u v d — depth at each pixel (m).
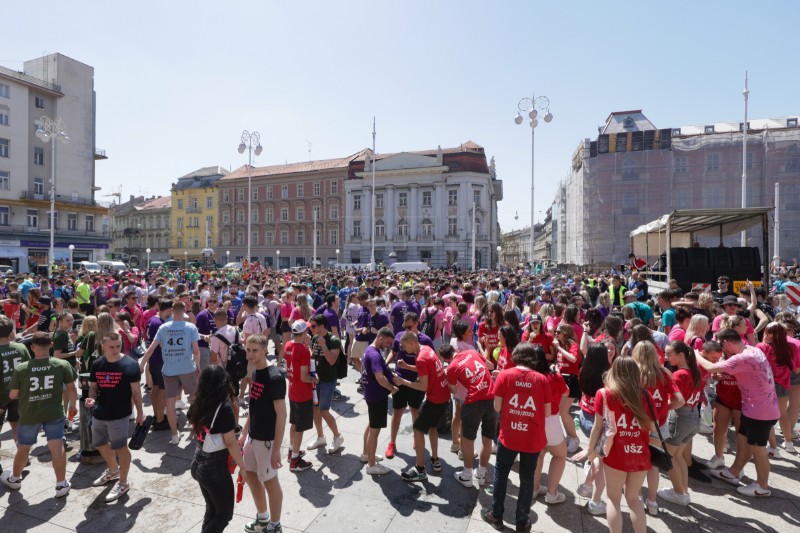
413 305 9.87
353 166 60.81
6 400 5.39
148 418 4.71
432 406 5.13
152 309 8.98
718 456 5.30
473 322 8.83
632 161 37.94
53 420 4.73
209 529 3.57
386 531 4.17
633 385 3.72
